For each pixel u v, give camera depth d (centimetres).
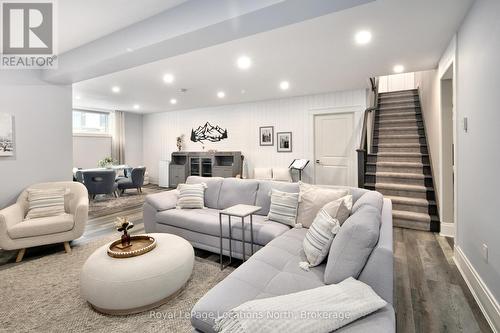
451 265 255
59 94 369
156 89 512
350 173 538
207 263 268
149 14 229
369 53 319
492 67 175
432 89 410
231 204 324
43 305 196
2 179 318
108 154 773
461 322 175
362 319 112
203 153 697
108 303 178
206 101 644
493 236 175
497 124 168
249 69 385
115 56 262
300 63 359
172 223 308
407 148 482
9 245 265
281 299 118
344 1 167
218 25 198
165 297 194
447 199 334
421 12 222
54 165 364
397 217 374
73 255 290
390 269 132
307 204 260
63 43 288
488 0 180
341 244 146
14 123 328
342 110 536
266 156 637
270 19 189
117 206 527
